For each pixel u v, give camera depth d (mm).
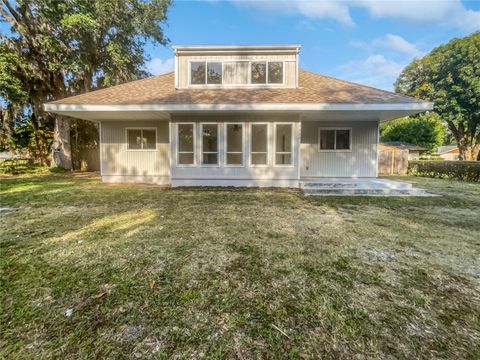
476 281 2666
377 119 10195
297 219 4965
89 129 16375
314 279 2686
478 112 24078
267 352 1765
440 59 25469
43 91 13750
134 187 9156
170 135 9062
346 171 10492
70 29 11531
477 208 6004
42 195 7445
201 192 8070
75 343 1830
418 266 2988
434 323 2045
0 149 14898
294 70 9414
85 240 3760
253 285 2566
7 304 2250
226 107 7988
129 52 14828
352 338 1887
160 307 2219
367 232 4199
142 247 3494
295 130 8867
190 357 1718
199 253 3301
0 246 3518
